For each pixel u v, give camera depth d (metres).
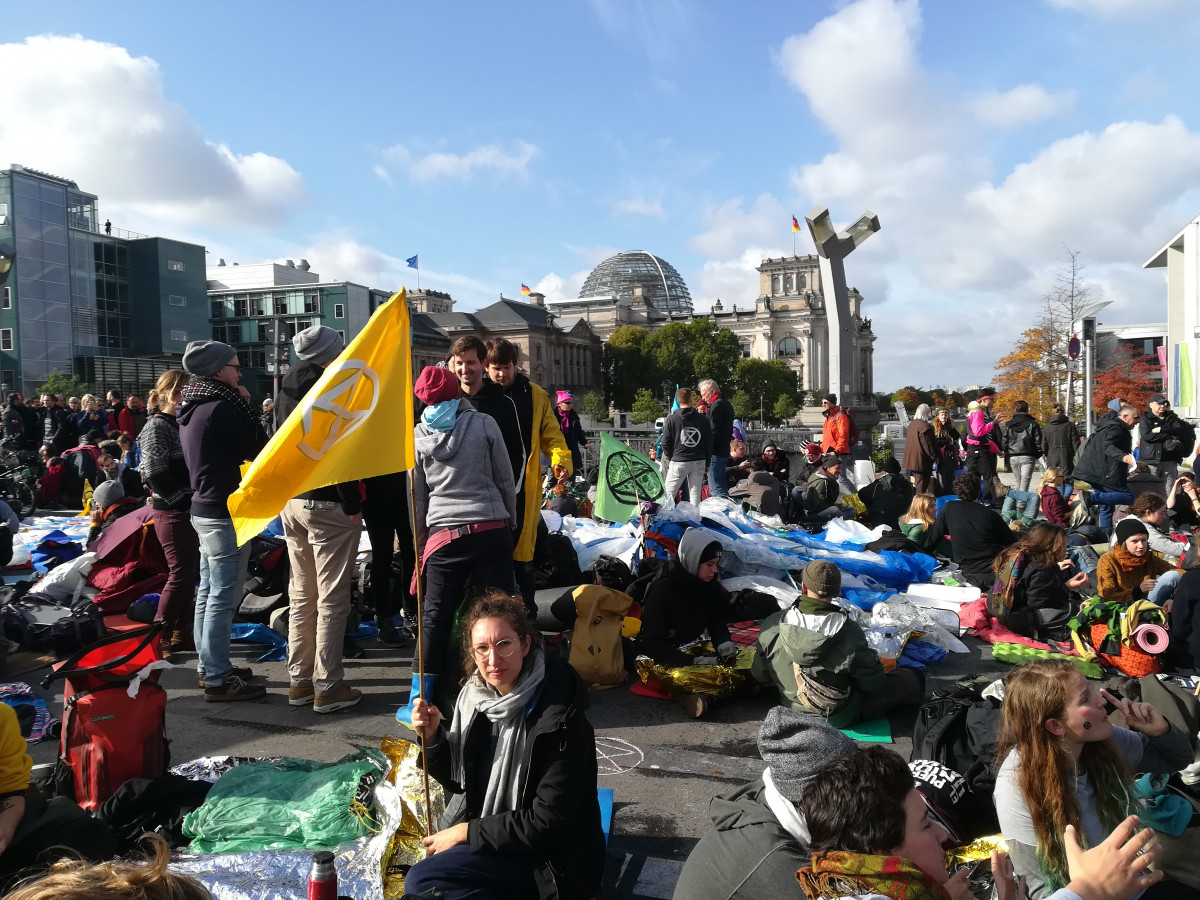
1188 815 3.37
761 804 2.91
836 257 34.12
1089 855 2.34
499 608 3.15
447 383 5.00
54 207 71.94
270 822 3.71
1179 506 12.12
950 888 2.33
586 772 3.08
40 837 3.26
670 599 6.07
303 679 5.59
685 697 5.52
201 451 5.55
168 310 80.62
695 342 116.50
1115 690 4.58
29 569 9.74
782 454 15.63
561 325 139.00
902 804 2.29
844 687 5.20
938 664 6.64
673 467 11.34
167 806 3.90
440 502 5.00
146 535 7.71
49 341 71.19
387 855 3.43
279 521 7.95
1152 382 41.72
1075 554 8.88
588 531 9.66
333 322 92.00
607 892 3.55
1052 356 41.47
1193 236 23.19
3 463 15.38
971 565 8.78
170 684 6.03
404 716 5.26
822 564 5.31
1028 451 15.12
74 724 4.04
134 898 1.59
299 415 3.86
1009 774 3.13
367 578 7.53
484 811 3.17
